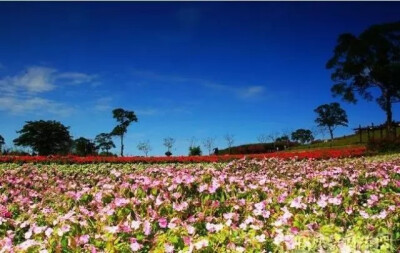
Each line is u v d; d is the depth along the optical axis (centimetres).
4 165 1898
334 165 1555
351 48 5009
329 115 6562
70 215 584
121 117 5944
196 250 476
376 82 4916
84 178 1252
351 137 6153
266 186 796
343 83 5181
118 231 519
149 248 503
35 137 5469
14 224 625
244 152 5419
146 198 666
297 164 1784
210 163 2223
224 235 512
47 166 1891
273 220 601
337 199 634
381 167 1215
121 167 1939
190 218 588
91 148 5556
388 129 4641
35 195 891
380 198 711
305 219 589
